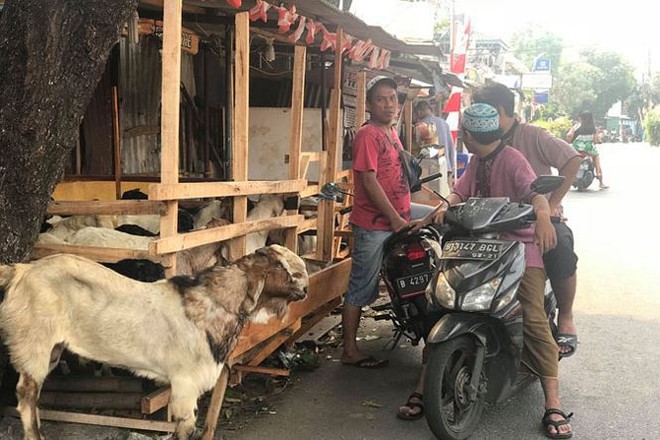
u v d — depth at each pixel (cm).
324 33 677
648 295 801
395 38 781
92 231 476
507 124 500
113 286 359
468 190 497
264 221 519
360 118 829
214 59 1070
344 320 567
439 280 438
